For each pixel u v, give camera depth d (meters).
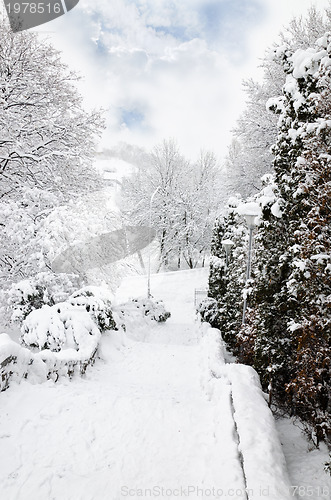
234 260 11.11
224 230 14.22
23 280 9.69
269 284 6.50
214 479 3.54
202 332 13.22
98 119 13.69
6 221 10.02
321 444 4.82
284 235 6.39
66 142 12.91
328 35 5.34
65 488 3.39
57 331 7.63
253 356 7.69
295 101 5.84
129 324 13.05
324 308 4.59
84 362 6.95
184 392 6.26
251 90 17.41
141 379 7.34
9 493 3.25
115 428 4.46
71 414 4.64
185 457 3.97
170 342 12.77
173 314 19.94
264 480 3.23
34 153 12.32
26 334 7.84
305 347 4.84
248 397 4.68
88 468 3.71
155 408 5.00
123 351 9.43
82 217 11.68
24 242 10.20
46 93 12.57
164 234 35.25
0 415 4.31
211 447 4.09
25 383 5.16
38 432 4.17
